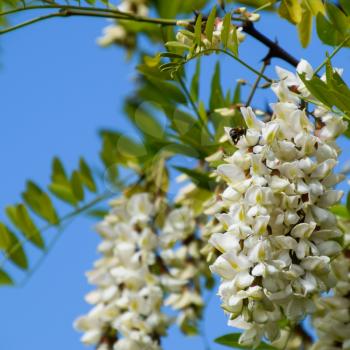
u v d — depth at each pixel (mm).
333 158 1100
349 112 1101
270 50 1205
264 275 1080
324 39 1163
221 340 1236
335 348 1220
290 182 1094
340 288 1209
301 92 1118
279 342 1287
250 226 1092
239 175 1104
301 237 1091
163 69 1134
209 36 1136
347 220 1220
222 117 1255
